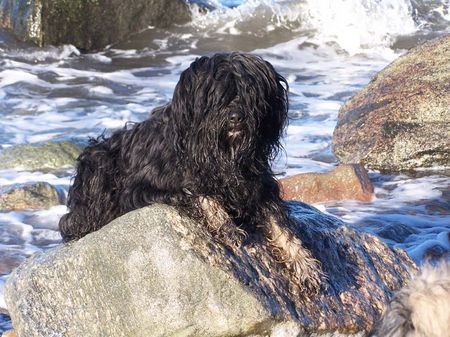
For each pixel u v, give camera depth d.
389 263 6.98
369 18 19.56
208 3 20.67
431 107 12.35
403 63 13.08
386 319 4.04
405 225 9.73
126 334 5.87
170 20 19.84
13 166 11.98
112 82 17.12
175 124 5.99
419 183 11.42
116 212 6.62
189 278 5.67
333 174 10.80
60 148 12.26
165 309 5.70
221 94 5.79
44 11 18.53
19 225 9.95
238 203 6.08
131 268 5.80
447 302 3.86
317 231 6.77
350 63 18.34
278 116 6.10
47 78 17.22
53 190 10.70
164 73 17.84
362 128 12.51
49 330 6.14
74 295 6.09
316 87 16.58
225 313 5.66
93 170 6.79
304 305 6.05
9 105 15.66
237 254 5.91
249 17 20.00
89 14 18.83
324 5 19.84
